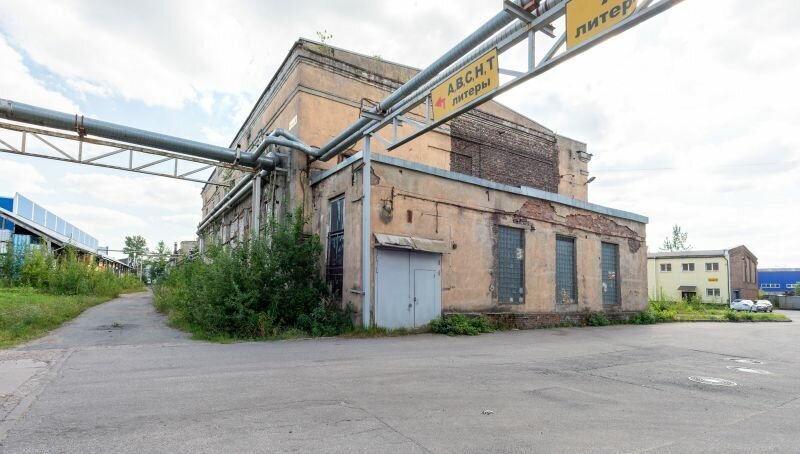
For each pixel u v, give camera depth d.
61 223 45.44
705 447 3.94
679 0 5.61
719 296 47.97
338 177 13.45
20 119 12.13
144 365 7.14
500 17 8.02
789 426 4.67
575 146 25.45
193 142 14.23
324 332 11.46
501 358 8.55
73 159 13.02
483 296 14.16
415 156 18.06
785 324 23.66
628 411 5.07
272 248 12.61
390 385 5.95
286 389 5.61
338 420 4.38
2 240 25.53
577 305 17.09
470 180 14.23
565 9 7.00
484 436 4.03
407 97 10.59
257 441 3.78
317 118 15.48
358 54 16.84
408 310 12.36
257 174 15.54
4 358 7.54
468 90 8.87
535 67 7.49
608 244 19.09
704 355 10.16
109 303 20.89
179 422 4.26
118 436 3.86
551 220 16.58
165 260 48.34
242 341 10.27
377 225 12.02
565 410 5.00
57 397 5.11
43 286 23.12
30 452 3.48
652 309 22.06
